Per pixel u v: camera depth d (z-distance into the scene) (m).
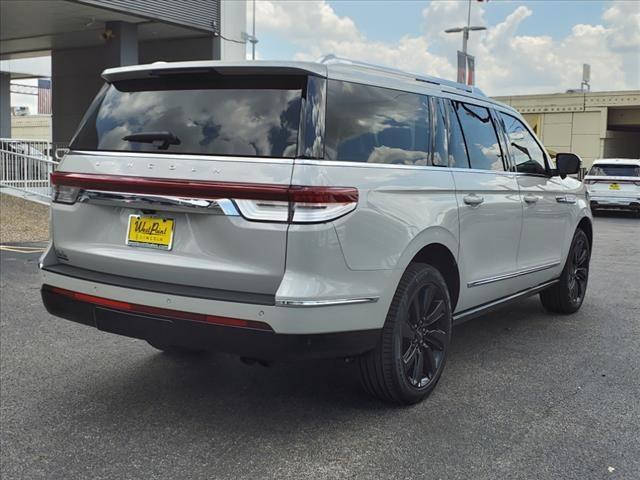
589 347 5.30
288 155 3.25
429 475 3.13
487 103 5.03
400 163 3.85
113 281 3.56
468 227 4.37
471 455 3.34
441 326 4.16
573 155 5.72
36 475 3.12
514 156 5.27
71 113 23.94
